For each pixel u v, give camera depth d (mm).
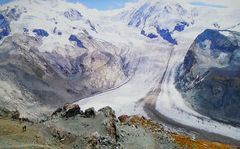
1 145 50594
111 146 59125
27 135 55812
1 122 58219
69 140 58906
